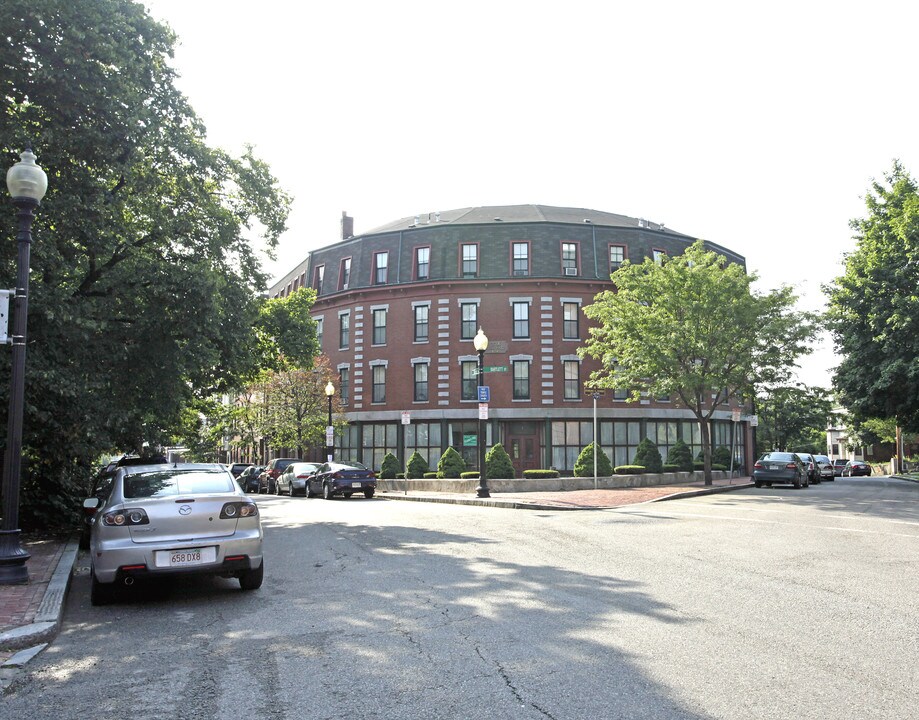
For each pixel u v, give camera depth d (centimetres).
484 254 4181
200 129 1797
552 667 547
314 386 4166
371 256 4403
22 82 1362
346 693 503
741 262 4925
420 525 1569
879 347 3212
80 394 1402
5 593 833
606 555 1095
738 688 496
